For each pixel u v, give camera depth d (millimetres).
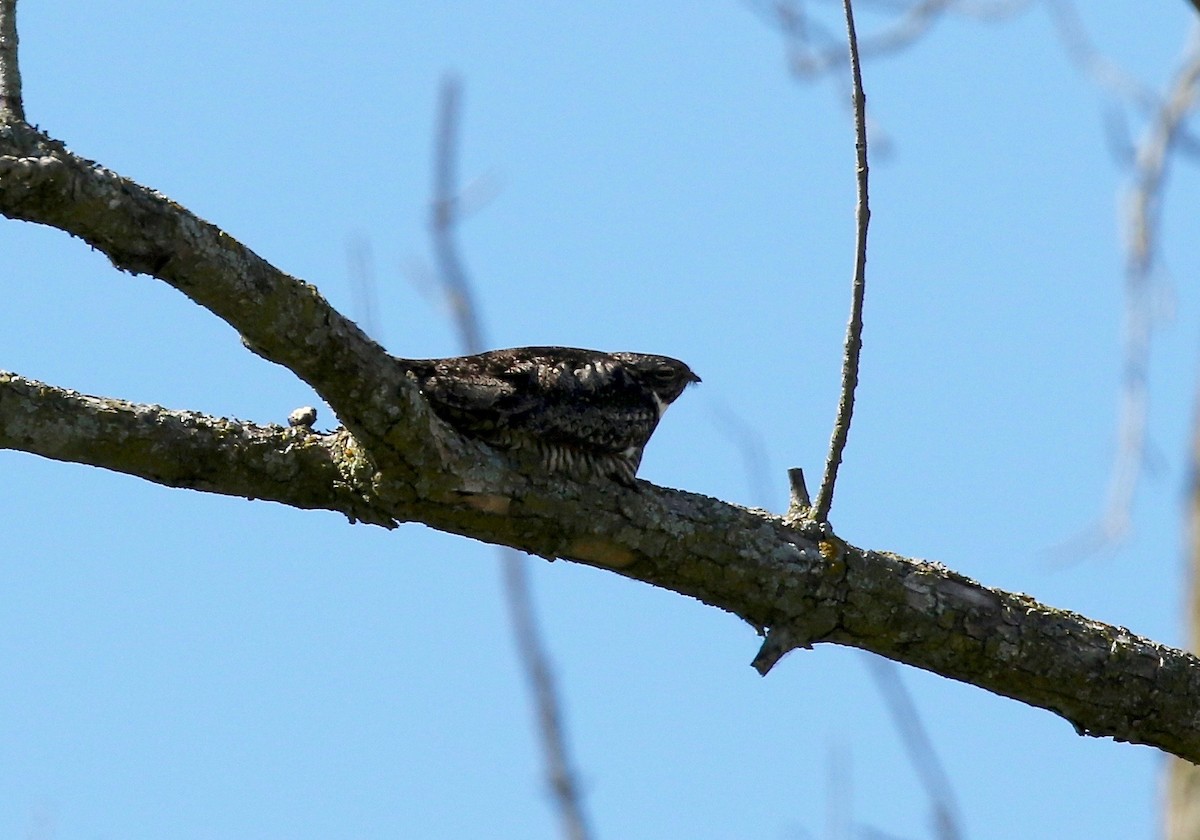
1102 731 11297
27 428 9203
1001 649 10953
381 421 9086
